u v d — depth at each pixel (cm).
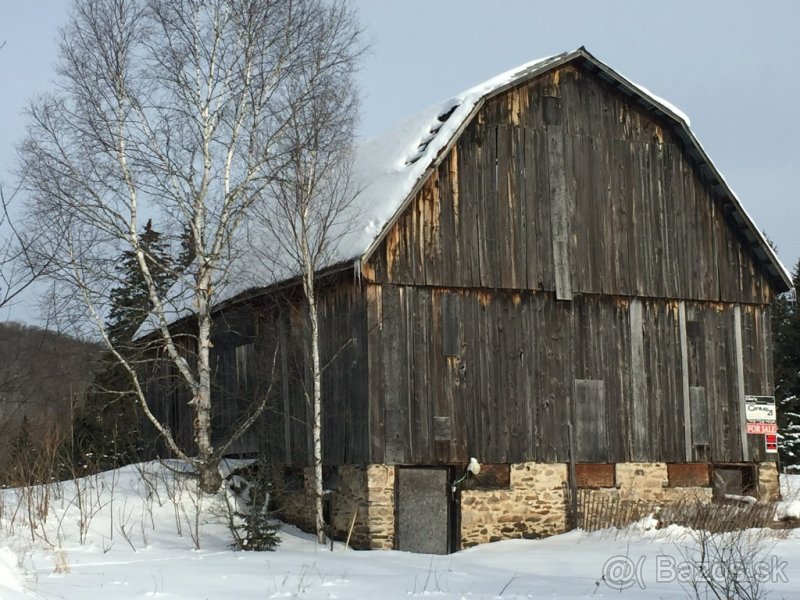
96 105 2341
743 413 2603
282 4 2373
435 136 2372
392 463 2220
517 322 2384
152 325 2867
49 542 2105
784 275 2644
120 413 3162
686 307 2573
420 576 1684
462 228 2348
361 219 2298
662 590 1509
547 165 2456
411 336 2277
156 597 1410
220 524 2241
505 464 2333
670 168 2591
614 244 2503
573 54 2475
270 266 2469
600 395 2447
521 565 1877
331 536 2180
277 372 2516
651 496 2469
